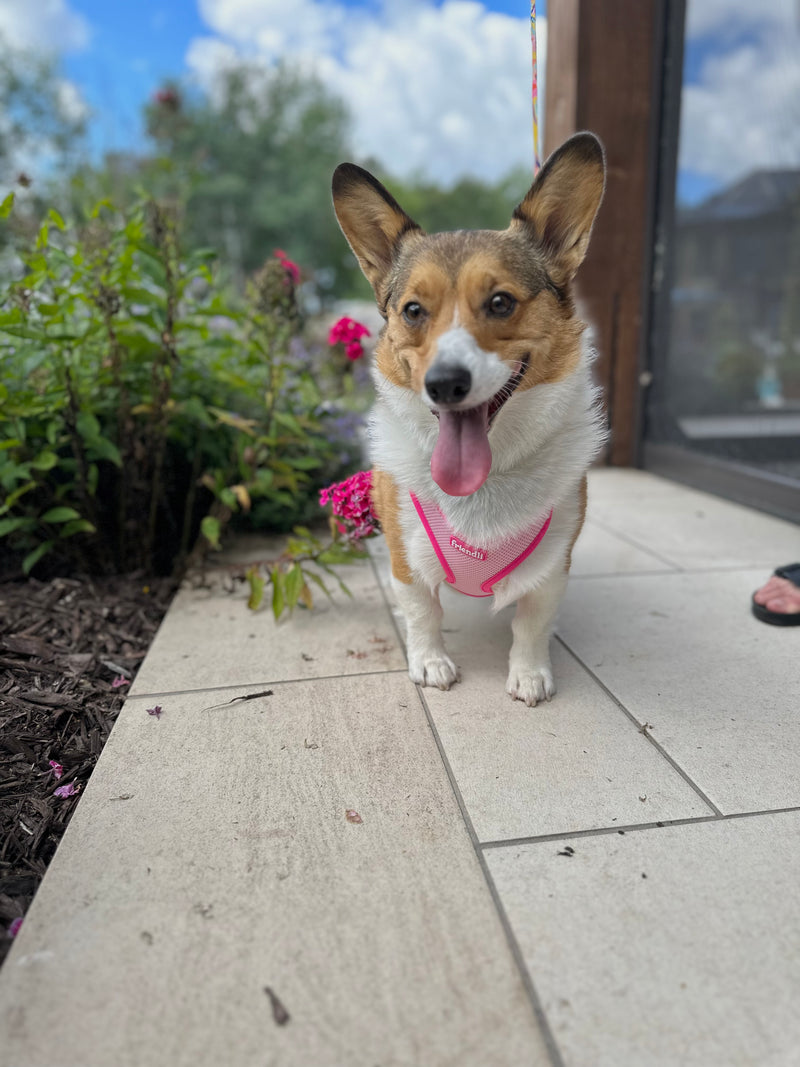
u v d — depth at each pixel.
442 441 0.63
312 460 1.15
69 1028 0.42
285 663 0.82
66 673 0.80
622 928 0.48
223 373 1.05
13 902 0.52
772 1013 0.43
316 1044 0.41
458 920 0.49
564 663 0.82
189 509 1.09
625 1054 0.41
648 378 1.71
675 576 1.05
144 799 0.61
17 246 1.16
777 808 0.59
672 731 0.69
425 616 0.77
